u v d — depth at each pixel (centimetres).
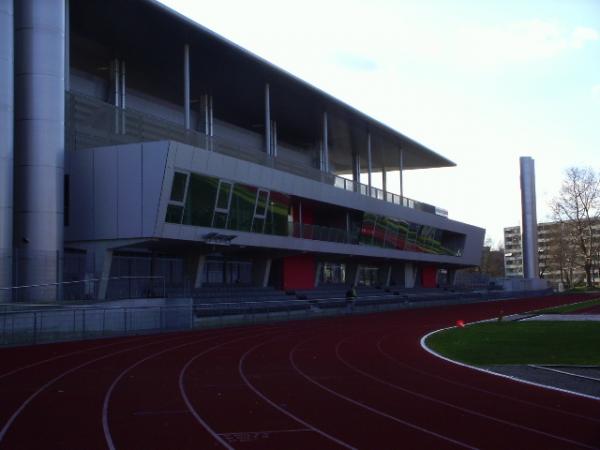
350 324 3725
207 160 3662
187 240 3675
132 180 3425
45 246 3216
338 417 1128
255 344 2533
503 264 16200
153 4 3534
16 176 3256
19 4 3284
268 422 1088
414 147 6888
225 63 4359
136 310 3073
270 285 5250
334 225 5822
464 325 3469
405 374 1675
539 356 2009
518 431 1016
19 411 1188
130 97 4741
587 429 1028
